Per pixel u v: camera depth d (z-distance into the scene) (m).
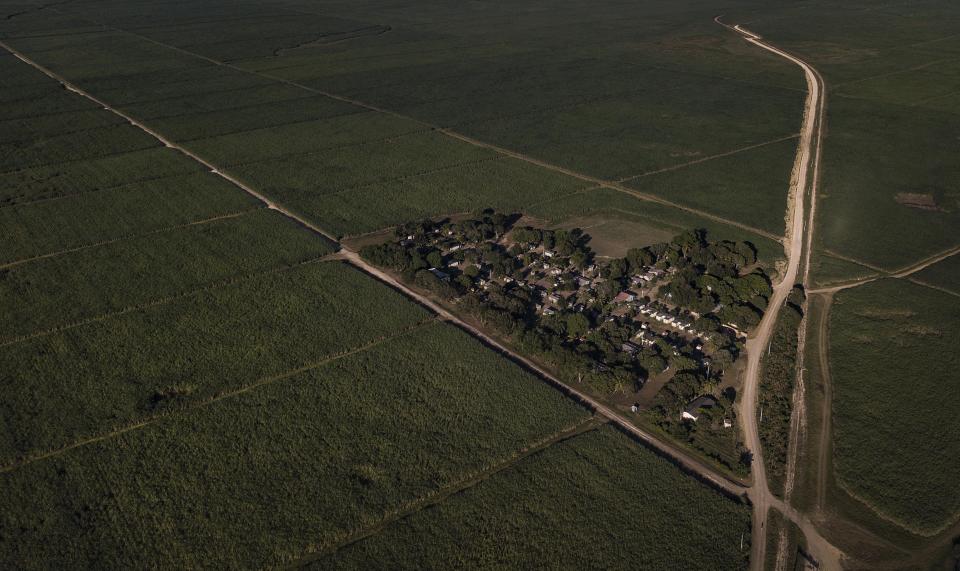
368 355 109.81
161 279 130.88
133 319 118.06
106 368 105.69
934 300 125.81
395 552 77.75
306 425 95.19
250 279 131.25
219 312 120.31
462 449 91.56
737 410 100.56
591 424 97.00
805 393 103.94
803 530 81.94
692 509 83.50
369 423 95.69
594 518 82.12
